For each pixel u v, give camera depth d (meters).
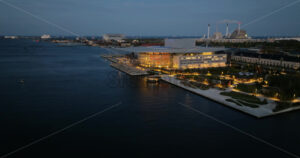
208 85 107.56
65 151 49.81
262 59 173.25
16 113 72.06
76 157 47.53
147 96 92.50
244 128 61.34
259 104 78.50
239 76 124.19
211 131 59.75
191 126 62.81
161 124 64.12
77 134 57.75
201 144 53.00
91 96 92.56
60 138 55.53
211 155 48.53
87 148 51.03
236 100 83.25
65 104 81.75
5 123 64.12
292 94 84.31
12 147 51.25
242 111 72.44
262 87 100.00
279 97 83.56
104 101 85.69
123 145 52.44
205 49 175.12
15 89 103.19
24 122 64.94
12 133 58.00
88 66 185.50
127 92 98.94
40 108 77.12
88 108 77.44
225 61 177.00
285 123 64.38
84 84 115.31
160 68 162.12
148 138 55.78
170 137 56.41
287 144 53.00
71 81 122.75
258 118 67.19
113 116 70.06
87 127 61.91
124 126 62.69
